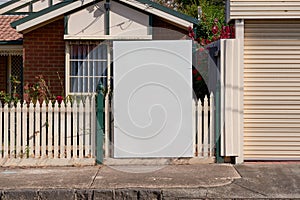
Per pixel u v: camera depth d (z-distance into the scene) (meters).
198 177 7.63
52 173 8.05
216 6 26.70
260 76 8.78
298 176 7.66
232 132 8.64
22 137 8.67
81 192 6.84
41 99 10.64
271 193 6.78
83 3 11.38
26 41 12.19
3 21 16.62
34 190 6.88
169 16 11.54
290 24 8.73
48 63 12.23
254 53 8.77
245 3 8.56
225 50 8.62
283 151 8.80
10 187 7.07
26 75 12.21
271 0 8.55
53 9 11.47
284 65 8.76
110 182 7.35
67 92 11.64
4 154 8.66
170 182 7.32
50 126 8.66
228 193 6.78
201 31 13.87
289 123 8.78
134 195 6.83
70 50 11.73
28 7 15.20
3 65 16.02
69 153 8.70
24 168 8.53
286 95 8.77
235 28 8.67
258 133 8.80
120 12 11.55
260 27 8.76
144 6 11.44
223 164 8.64
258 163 8.69
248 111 8.80
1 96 11.19
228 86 8.63
